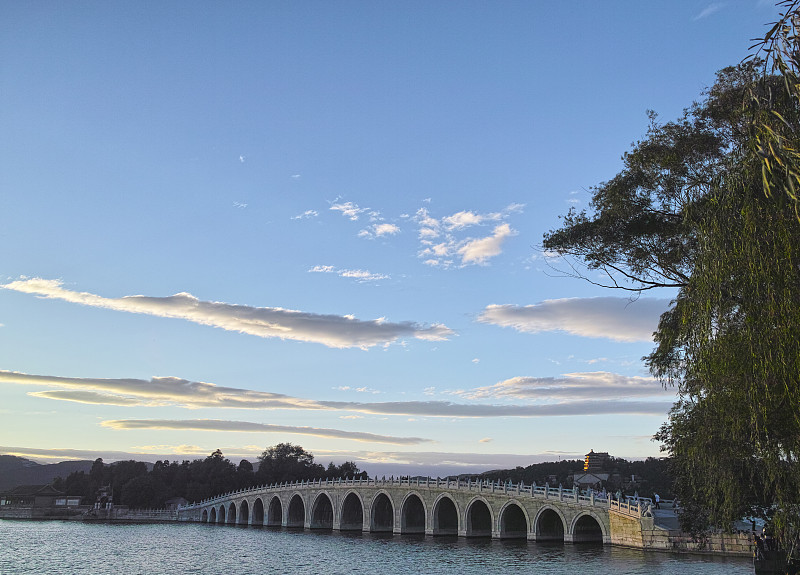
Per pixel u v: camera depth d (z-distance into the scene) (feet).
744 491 99.45
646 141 108.99
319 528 480.23
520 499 297.33
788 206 66.39
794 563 97.55
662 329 108.99
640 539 231.30
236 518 585.22
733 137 97.96
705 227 78.07
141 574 222.89
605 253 117.91
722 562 190.29
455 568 212.64
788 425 75.46
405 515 387.14
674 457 152.76
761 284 69.67
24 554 288.51
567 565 200.23
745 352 73.46
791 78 60.95
